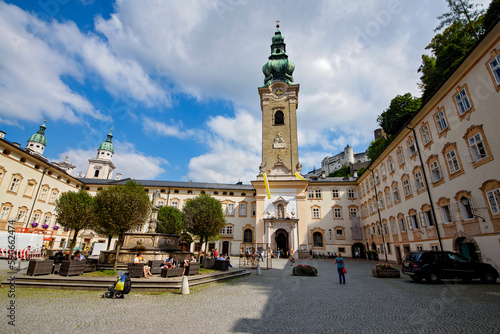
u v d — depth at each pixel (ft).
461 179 61.16
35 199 123.75
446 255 50.80
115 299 34.81
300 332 23.02
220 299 36.60
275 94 187.42
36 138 283.18
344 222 161.99
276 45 209.97
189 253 67.67
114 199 55.67
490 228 52.70
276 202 149.28
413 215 86.63
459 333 22.49
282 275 67.72
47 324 23.53
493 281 48.42
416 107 133.59
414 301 34.83
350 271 77.92
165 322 25.20
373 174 130.31
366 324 25.21
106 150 300.81
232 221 173.37
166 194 180.45
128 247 62.08
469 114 58.13
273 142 175.63
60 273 44.88
